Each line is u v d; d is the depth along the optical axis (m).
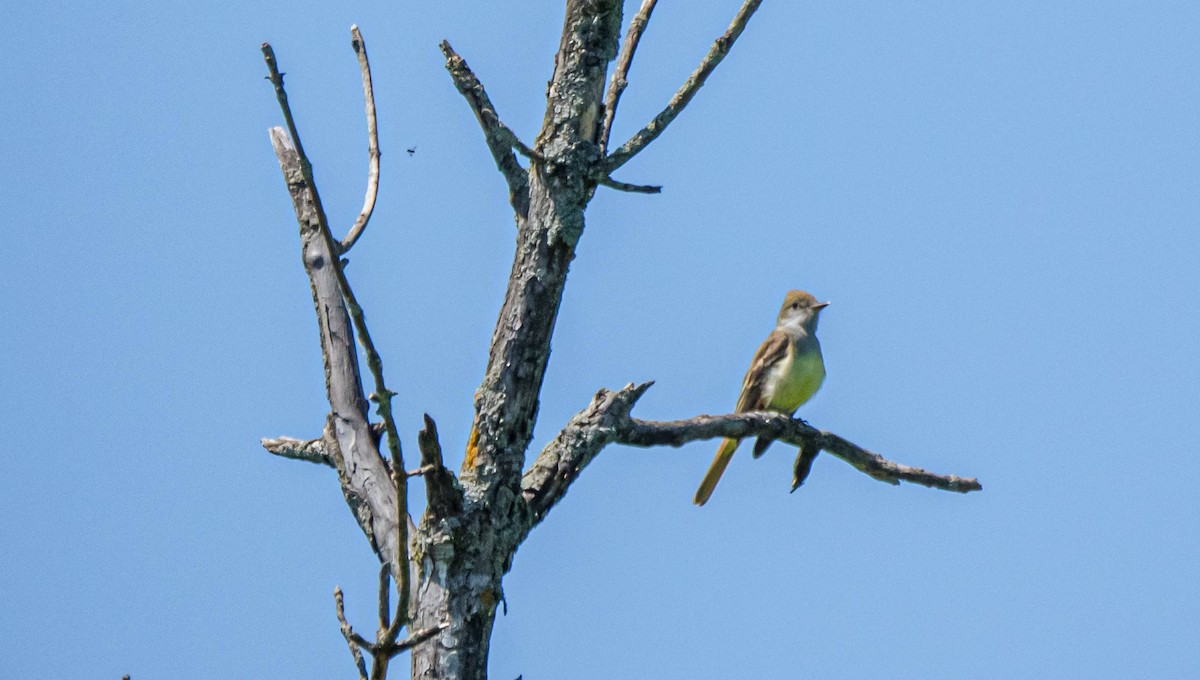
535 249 11.41
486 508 10.70
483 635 10.50
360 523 11.45
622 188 11.72
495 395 11.09
